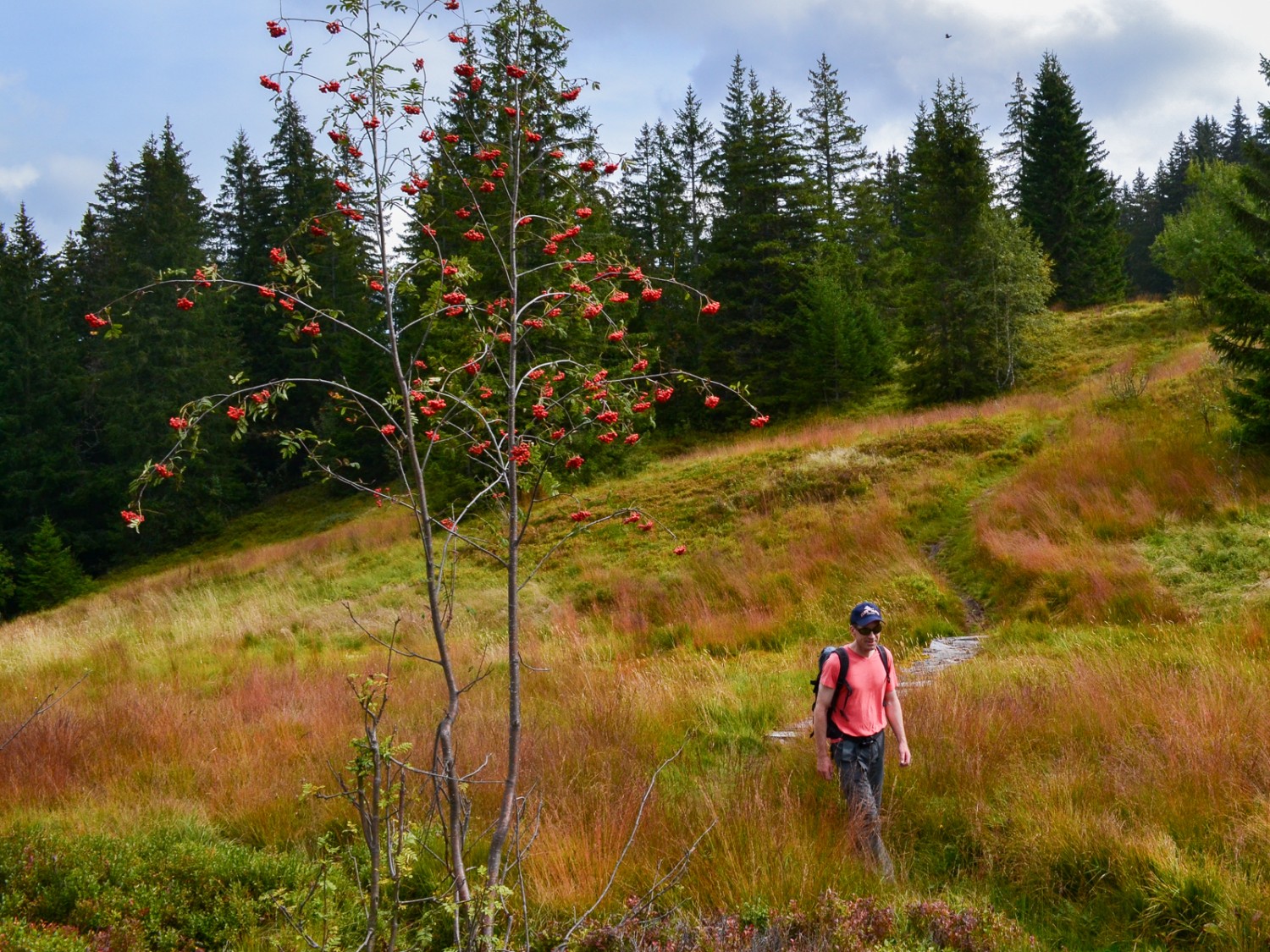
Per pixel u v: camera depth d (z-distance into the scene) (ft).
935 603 42.27
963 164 92.48
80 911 14.67
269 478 136.77
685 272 133.69
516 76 11.88
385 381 109.60
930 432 67.21
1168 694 21.47
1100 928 13.35
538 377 11.73
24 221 159.33
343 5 10.95
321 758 22.66
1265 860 13.69
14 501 126.52
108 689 36.86
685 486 67.10
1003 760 18.90
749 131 116.26
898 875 15.14
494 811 17.89
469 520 71.05
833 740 16.38
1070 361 94.27
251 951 13.55
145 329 124.16
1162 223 213.05
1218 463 46.03
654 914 13.28
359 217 11.01
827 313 99.14
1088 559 40.32
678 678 32.07
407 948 11.38
